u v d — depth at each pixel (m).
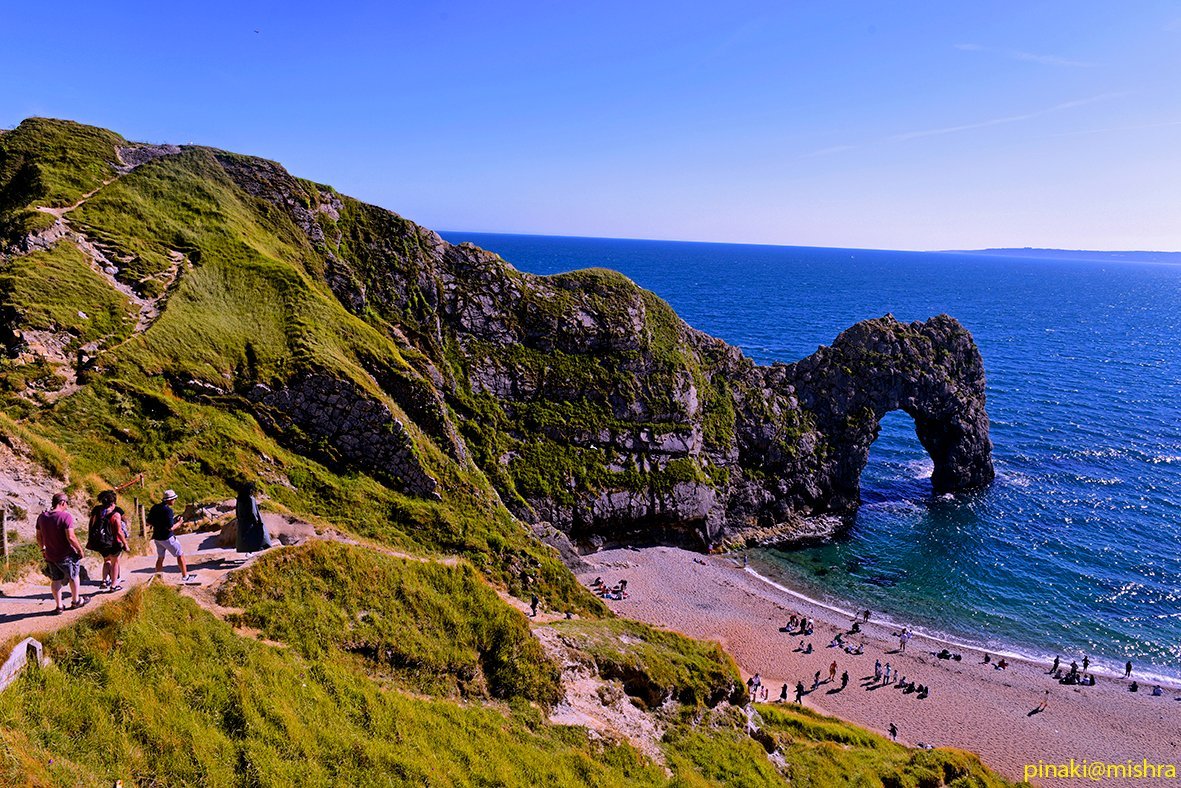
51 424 31.86
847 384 82.88
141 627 14.82
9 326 35.12
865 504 82.12
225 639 16.25
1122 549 70.06
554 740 20.38
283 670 16.39
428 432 53.69
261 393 43.38
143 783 11.96
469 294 70.69
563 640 26.70
